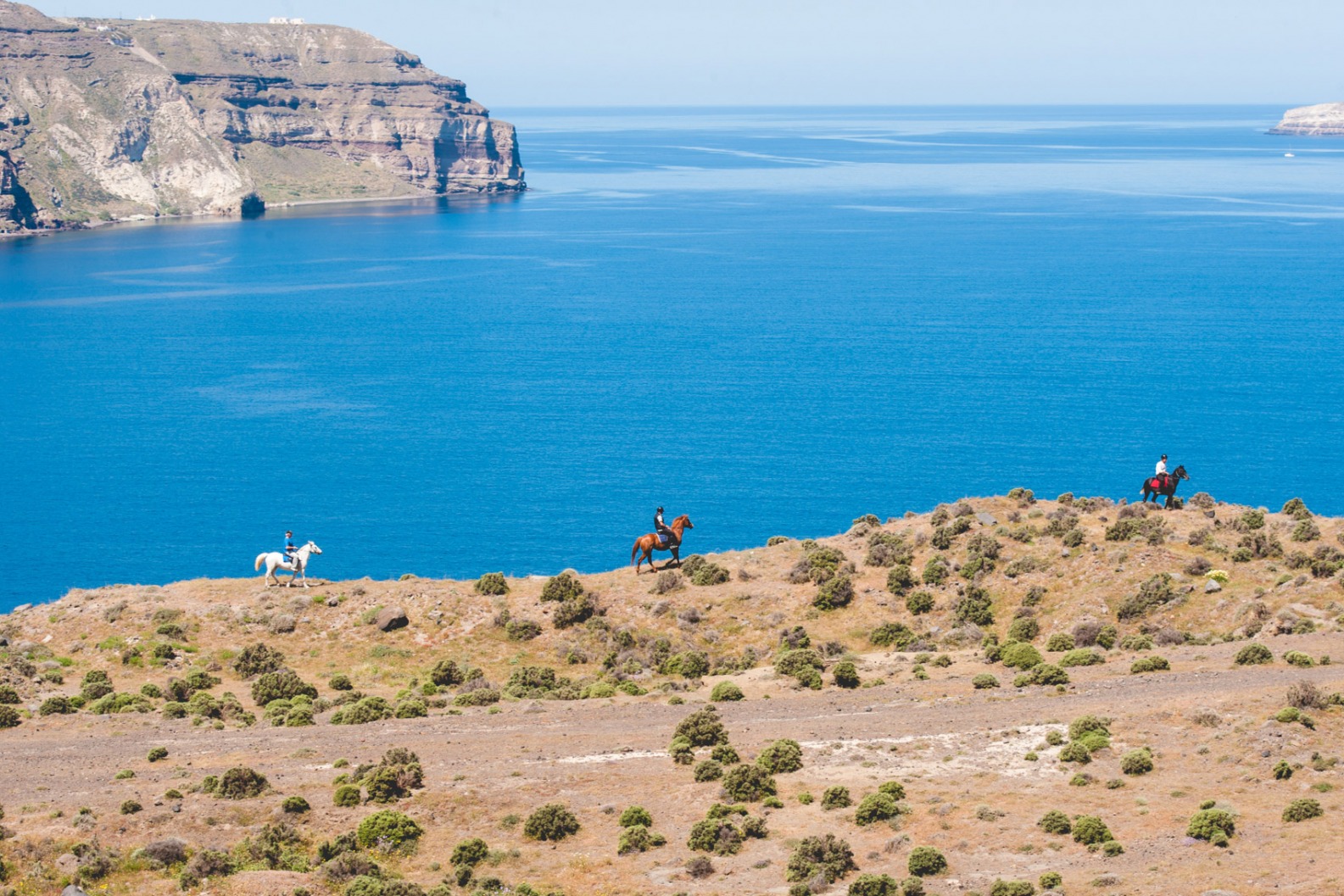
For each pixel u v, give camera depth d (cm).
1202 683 4934
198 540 12719
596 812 4084
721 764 4416
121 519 13462
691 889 3488
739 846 3769
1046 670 5303
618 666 6269
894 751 4506
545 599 6944
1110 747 4291
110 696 5659
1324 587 6100
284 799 4175
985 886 3322
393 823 3900
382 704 5450
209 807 4066
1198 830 3456
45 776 4503
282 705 5594
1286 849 3291
